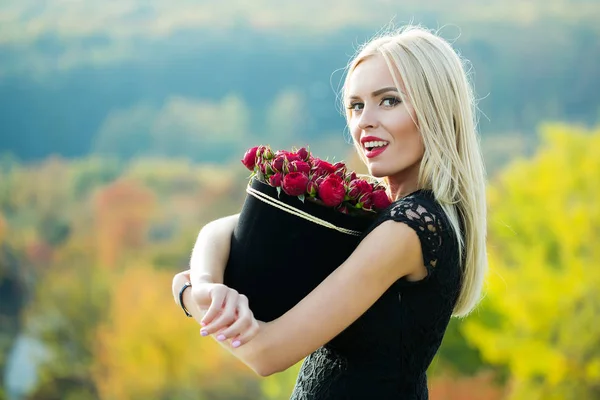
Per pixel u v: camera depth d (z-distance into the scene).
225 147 40.22
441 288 1.78
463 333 14.18
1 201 32.09
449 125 1.84
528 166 14.30
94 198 32.44
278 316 1.80
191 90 42.06
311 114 40.72
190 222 32.66
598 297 13.34
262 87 41.62
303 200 1.77
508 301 13.38
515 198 14.11
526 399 13.77
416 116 1.83
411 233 1.73
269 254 1.79
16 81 41.34
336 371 1.82
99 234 30.67
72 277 28.00
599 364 13.21
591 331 13.30
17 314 27.59
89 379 25.02
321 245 1.78
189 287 1.89
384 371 1.78
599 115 34.84
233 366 22.64
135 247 30.56
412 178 1.90
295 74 41.78
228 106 41.44
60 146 40.34
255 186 1.82
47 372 25.34
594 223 13.52
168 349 22.91
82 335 25.94
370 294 1.73
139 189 32.66
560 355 13.34
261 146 1.87
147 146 40.31
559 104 35.81
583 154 14.20
